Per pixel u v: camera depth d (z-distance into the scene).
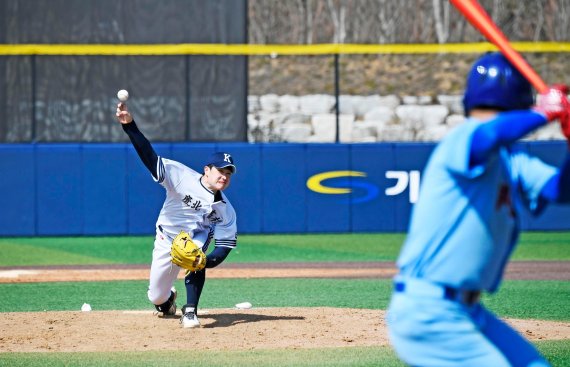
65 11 56.75
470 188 10.16
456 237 10.20
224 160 22.34
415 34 64.88
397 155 53.47
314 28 64.81
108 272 38.44
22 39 56.62
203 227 23.25
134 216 52.62
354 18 64.94
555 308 27.92
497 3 64.94
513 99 10.53
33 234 52.47
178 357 19.58
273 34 64.62
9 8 56.47
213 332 22.61
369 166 53.47
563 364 18.84
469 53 63.97
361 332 22.75
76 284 34.62
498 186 10.32
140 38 57.25
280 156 53.09
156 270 23.41
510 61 10.45
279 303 29.52
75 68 56.78
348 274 37.44
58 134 56.94
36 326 23.48
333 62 63.03
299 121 63.03
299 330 22.95
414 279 10.40
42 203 52.44
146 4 57.16
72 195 52.62
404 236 52.22
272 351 20.27
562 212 53.88
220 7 57.31
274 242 49.97
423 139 63.75
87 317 24.86
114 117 57.06
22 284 34.72
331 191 53.41
